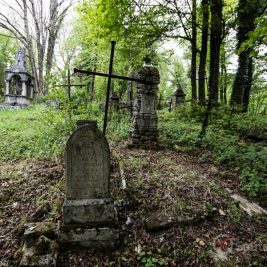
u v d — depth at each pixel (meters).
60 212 4.14
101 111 12.59
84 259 3.41
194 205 4.26
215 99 13.44
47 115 8.15
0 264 3.24
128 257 3.44
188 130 9.54
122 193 4.61
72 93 8.15
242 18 9.94
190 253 3.42
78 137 3.50
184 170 5.71
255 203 4.55
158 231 3.81
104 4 11.10
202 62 14.24
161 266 3.25
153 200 4.41
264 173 5.31
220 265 3.24
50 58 26.84
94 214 3.61
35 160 6.66
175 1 11.30
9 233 3.85
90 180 3.62
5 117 13.54
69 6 26.23
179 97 16.69
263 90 17.08
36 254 3.21
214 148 7.21
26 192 4.98
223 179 5.47
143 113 7.89
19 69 21.98
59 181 5.26
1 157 6.96
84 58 22.72
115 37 12.27
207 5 9.80
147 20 11.84
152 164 6.05
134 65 15.46
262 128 9.23
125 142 8.34
